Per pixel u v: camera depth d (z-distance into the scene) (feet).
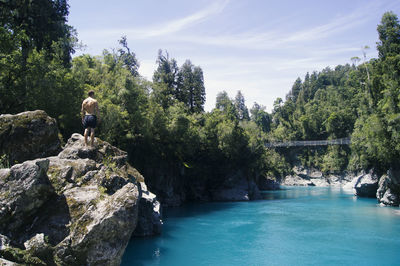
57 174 33.30
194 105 214.48
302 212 98.78
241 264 44.55
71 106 77.56
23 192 27.68
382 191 122.21
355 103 272.92
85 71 100.99
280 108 350.64
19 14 75.56
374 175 146.30
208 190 160.97
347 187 227.20
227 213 99.35
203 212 103.09
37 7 76.28
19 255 24.70
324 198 149.59
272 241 58.49
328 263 45.03
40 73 72.08
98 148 43.24
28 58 73.61
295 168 290.97
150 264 44.39
